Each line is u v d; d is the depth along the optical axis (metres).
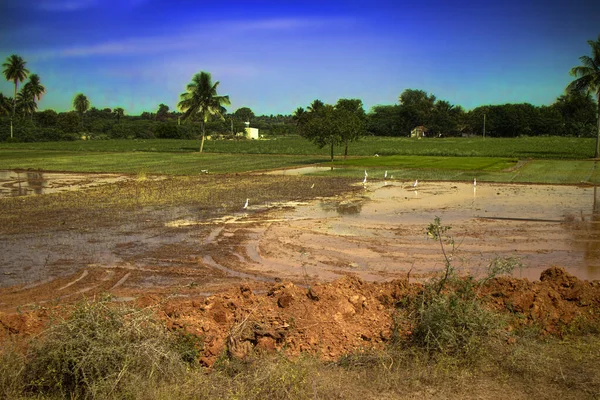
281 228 17.48
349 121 47.31
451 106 156.75
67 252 14.16
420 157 55.16
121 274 12.14
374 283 9.93
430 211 20.89
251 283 11.44
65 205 22.59
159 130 118.19
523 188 28.97
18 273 12.16
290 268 12.70
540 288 8.97
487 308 7.83
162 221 18.78
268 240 15.69
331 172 39.09
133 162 50.69
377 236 16.14
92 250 14.39
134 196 25.42
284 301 8.19
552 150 65.75
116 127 123.69
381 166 44.00
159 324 6.84
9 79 110.81
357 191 27.53
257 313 7.79
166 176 36.62
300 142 95.06
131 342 6.26
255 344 7.16
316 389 5.95
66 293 10.76
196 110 66.88
